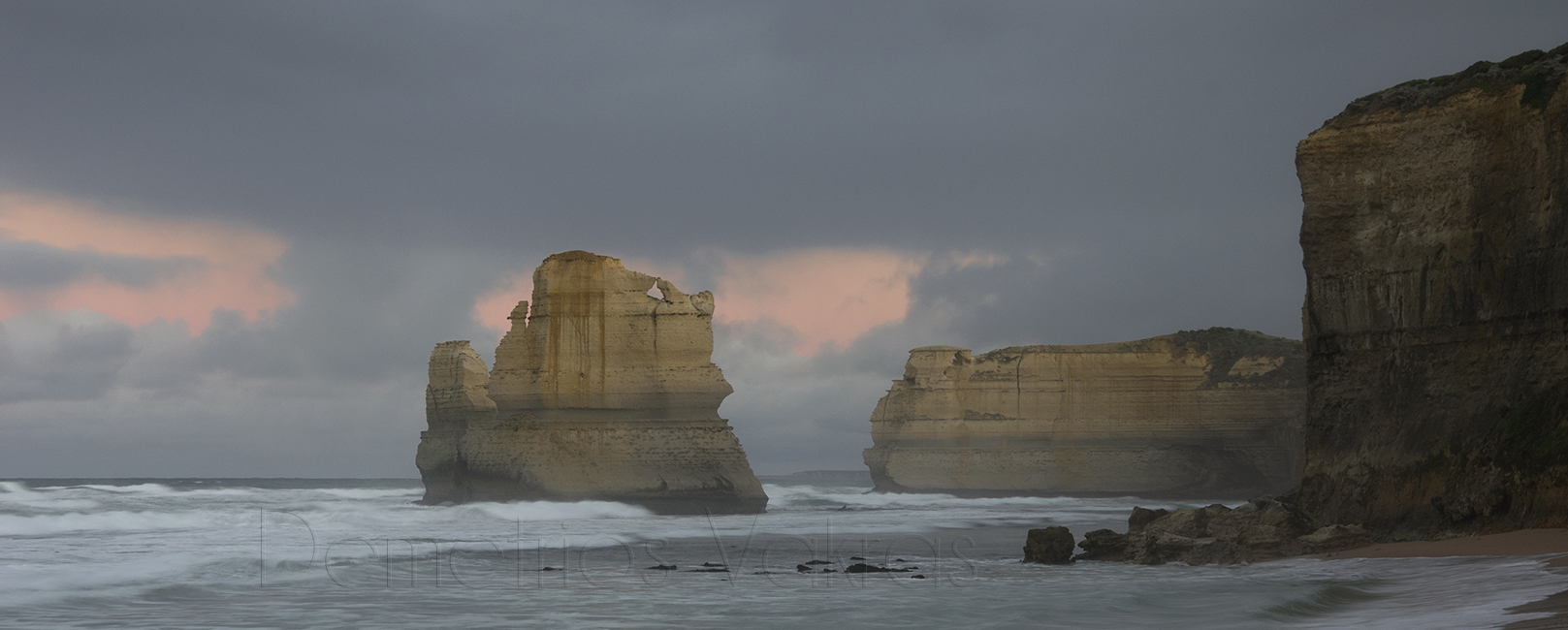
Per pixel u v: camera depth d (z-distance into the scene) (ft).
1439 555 94.84
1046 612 77.46
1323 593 79.30
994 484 369.91
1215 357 357.41
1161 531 119.75
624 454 218.79
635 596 89.56
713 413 227.40
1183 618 73.36
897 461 387.34
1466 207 113.80
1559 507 95.61
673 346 224.74
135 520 169.17
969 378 385.09
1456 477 107.04
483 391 269.03
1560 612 61.77
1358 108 128.47
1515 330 107.04
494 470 223.30
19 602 82.02
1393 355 119.14
